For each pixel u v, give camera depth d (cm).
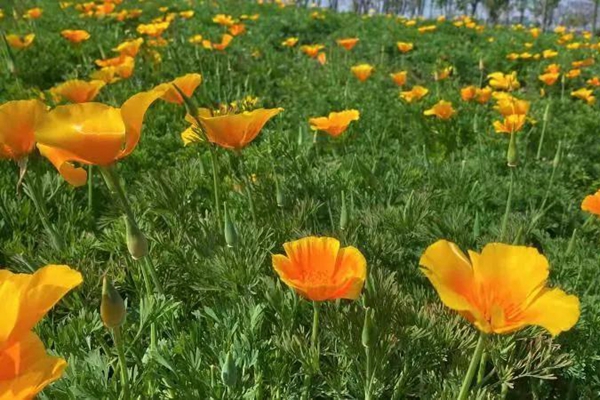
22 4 242
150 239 58
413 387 50
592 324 55
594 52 292
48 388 41
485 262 33
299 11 391
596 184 108
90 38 192
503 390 48
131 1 311
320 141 106
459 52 278
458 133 126
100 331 49
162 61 163
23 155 46
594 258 70
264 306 48
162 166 94
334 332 47
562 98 168
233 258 52
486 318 33
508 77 144
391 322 48
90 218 71
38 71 152
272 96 165
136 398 40
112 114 40
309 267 40
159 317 48
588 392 53
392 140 124
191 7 332
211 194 74
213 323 48
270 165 76
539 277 33
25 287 28
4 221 69
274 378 45
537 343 48
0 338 26
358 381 46
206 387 42
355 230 60
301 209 65
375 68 210
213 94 143
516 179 98
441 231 65
